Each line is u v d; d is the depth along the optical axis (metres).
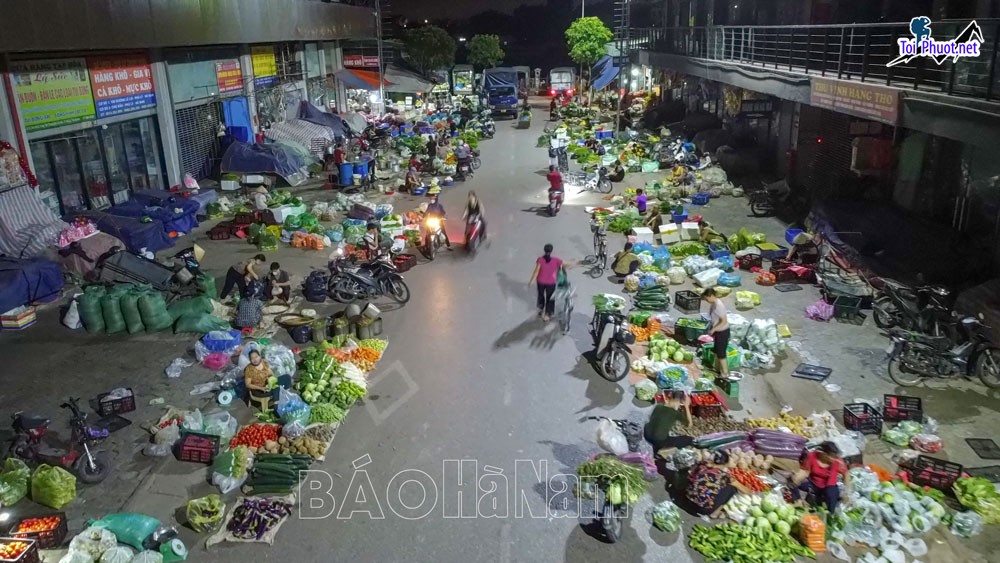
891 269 15.07
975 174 15.48
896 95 13.52
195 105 26.09
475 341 13.30
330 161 29.70
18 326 13.84
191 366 12.34
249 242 19.89
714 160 28.36
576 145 33.84
